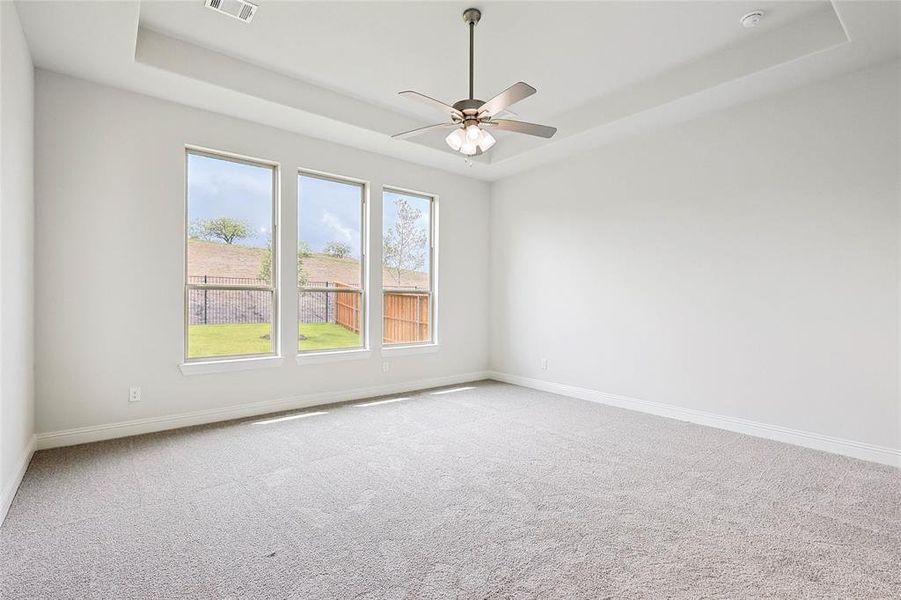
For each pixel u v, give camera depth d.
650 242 4.45
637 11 2.91
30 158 2.99
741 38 3.23
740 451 3.33
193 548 2.02
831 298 3.35
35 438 3.18
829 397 3.36
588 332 5.00
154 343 3.69
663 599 1.69
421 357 5.53
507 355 5.98
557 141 4.66
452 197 5.80
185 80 3.38
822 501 2.52
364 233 5.08
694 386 4.12
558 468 2.99
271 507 2.42
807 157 3.45
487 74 3.76
